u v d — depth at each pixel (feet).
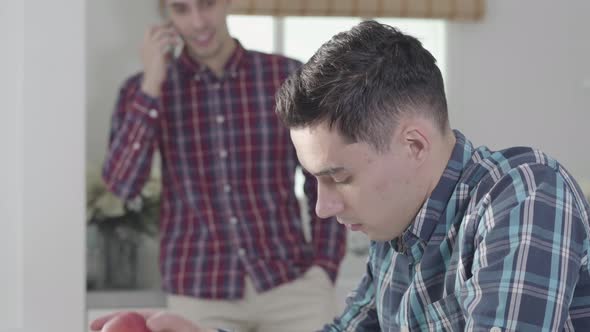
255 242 8.54
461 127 13.62
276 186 8.66
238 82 8.64
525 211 3.69
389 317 4.56
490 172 4.00
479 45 13.60
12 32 8.08
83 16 8.23
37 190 8.15
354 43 3.84
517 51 13.69
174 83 8.70
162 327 4.49
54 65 8.18
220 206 8.59
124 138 8.63
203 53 8.47
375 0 13.00
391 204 3.94
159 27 8.69
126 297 10.37
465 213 4.01
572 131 13.91
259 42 13.41
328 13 12.94
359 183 3.83
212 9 8.37
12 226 8.10
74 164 8.23
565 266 3.63
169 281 8.61
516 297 3.55
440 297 4.18
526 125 13.78
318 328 8.48
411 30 13.67
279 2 12.78
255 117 8.64
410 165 3.89
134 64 12.52
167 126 8.71
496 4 13.60
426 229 4.08
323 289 8.59
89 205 10.93
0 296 8.07
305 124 3.77
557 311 3.57
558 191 3.78
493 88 13.66
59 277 8.19
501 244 3.67
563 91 13.85
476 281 3.67
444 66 13.58
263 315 8.54
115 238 11.06
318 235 8.66
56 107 8.19
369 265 5.00
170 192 8.78
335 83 3.72
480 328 3.56
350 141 3.73
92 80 12.30
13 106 8.10
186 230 8.65
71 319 8.22
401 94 3.79
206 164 8.64
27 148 8.12
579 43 13.84
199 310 8.51
